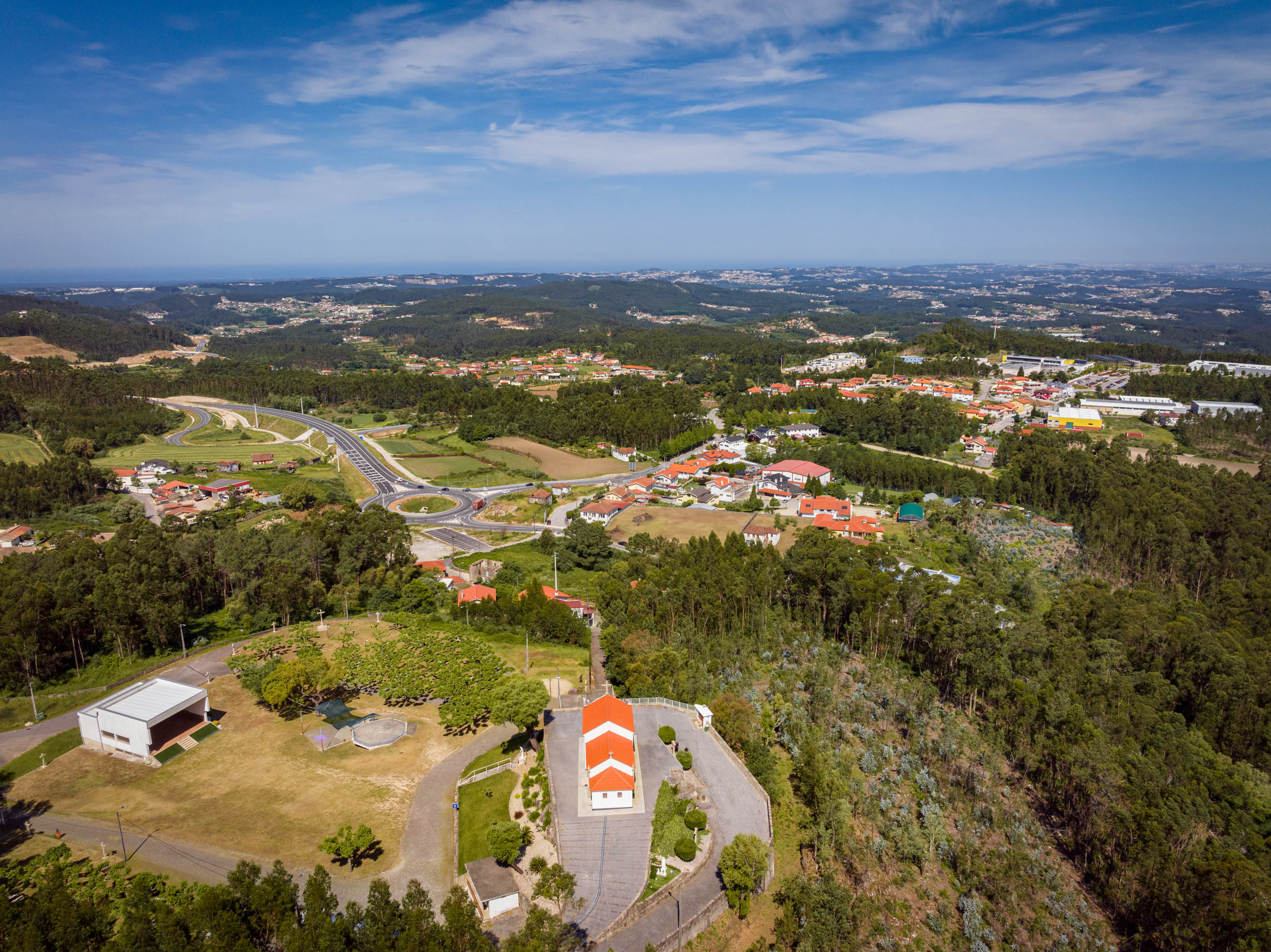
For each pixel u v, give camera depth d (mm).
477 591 145000
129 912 58562
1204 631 126375
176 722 97375
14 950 55062
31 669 109188
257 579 140125
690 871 70125
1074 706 97375
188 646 124000
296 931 54344
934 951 67562
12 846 73438
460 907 57094
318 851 72812
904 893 73938
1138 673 116125
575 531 190000
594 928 62656
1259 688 106938
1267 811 86688
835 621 134000
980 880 75188
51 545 182500
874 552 152000
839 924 64562
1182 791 83750
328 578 154375
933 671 121250
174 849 72938
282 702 96625
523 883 68062
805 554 145875
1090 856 81188
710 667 114750
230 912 55812
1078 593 146875
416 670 108438
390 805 80562
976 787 90125
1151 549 173875
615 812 78312
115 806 79875
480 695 98312
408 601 145375
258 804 80500
